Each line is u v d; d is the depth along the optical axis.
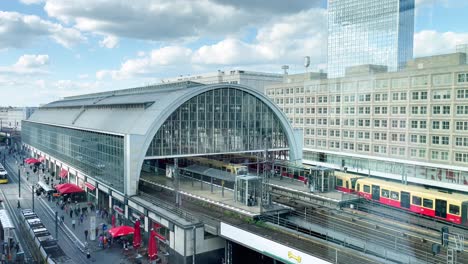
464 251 30.92
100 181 60.03
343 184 57.12
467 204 41.91
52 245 42.66
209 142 58.94
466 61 49.00
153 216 43.66
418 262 28.66
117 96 83.56
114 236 42.50
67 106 100.25
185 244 37.31
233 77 125.19
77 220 55.56
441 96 51.81
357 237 34.75
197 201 48.12
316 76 87.56
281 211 41.88
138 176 51.81
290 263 30.36
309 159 87.75
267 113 65.19
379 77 59.25
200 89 56.72
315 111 85.44
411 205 47.22
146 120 54.88
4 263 40.22
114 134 53.97
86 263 40.16
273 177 62.69
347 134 73.31
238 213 41.25
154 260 40.22
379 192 51.41
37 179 86.50
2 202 64.50
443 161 52.72
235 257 39.19
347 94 69.94
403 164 58.53
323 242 32.09
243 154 71.56
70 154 76.38
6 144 155.50
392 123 60.72
